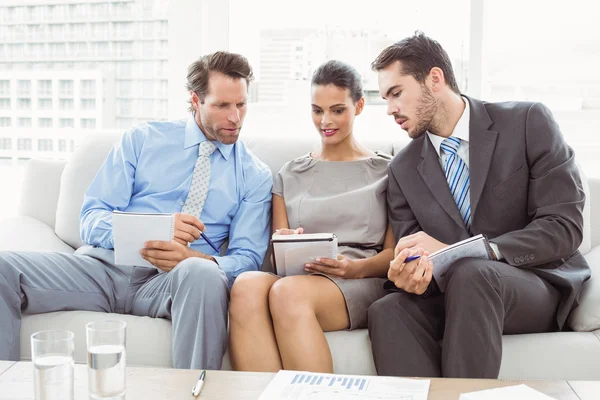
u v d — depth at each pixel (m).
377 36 2.78
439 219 1.88
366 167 2.15
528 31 2.65
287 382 1.18
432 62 1.91
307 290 1.72
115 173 2.14
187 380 1.21
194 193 2.14
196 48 2.86
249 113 2.89
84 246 2.10
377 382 1.18
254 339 1.69
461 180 1.92
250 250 2.09
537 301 1.70
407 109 1.92
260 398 1.10
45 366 1.02
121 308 2.00
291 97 2.87
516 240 1.72
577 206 1.77
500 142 1.87
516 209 1.84
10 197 3.08
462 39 2.69
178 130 2.22
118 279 1.99
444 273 1.71
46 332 1.04
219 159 2.19
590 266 1.92
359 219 2.07
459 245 1.68
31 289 1.82
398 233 1.98
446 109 1.92
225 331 1.69
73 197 2.29
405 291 1.75
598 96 2.60
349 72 2.12
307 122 2.86
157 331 1.77
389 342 1.64
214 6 2.85
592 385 1.17
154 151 2.18
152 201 2.14
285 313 1.67
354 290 1.82
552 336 1.70
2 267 1.78
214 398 1.12
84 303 1.92
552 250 1.72
